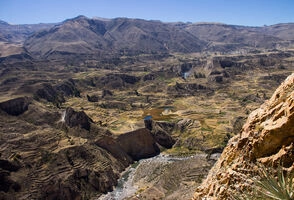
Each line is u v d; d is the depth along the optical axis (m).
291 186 12.09
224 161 25.36
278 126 20.17
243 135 23.80
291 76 23.53
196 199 26.64
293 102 20.05
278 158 19.47
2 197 72.69
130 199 76.75
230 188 21.44
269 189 12.38
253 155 21.39
